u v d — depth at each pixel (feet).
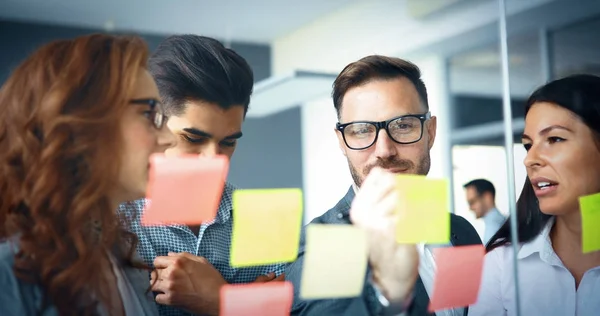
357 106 2.98
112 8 3.34
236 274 3.00
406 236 2.48
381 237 2.46
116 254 2.43
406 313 2.47
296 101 5.13
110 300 2.25
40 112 2.03
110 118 2.07
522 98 6.57
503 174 5.52
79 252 2.03
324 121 5.13
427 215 2.56
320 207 5.13
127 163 2.18
